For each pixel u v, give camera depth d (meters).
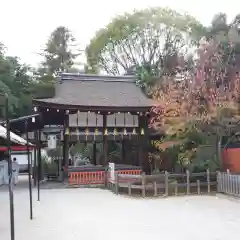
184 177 16.69
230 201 13.99
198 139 18.22
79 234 8.62
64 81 23.55
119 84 24.53
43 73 47.16
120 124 21.95
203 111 16.94
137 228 9.23
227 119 16.91
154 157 21.73
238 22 28.17
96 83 24.03
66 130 20.89
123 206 13.11
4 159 21.62
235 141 19.64
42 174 23.66
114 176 17.84
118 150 27.59
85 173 20.42
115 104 21.48
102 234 8.59
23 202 14.34
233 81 17.95
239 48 23.27
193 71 19.55
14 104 29.94
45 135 23.67
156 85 23.17
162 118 18.59
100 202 14.23
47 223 10.04
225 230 8.90
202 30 36.97
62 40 53.25
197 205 13.08
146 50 38.91
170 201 14.23
